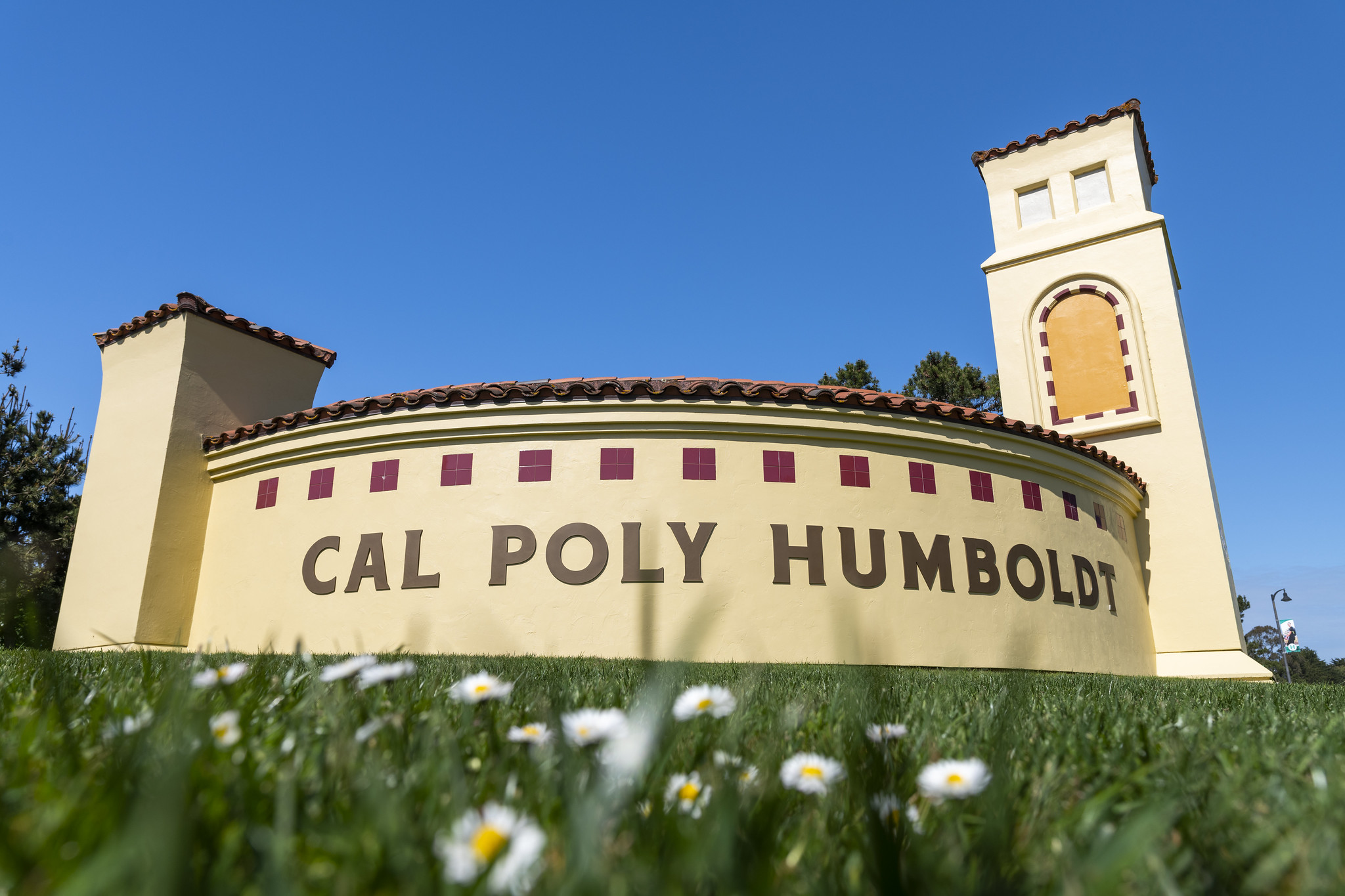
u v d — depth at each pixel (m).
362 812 0.86
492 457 11.26
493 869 0.64
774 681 4.20
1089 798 1.18
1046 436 12.60
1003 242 18.52
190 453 13.37
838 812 1.01
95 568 13.26
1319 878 0.70
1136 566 15.01
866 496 11.27
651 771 1.07
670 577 10.53
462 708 1.76
